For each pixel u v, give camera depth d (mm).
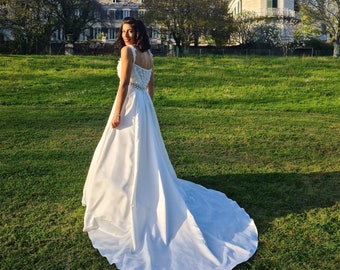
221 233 3881
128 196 3783
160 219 3721
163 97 11820
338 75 15680
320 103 11422
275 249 3691
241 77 15117
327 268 3416
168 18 33844
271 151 6805
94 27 59094
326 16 30812
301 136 7777
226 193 4941
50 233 3916
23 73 14930
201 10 34156
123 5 61875
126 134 3859
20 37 30500
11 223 4117
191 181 5348
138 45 3961
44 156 6285
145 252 3484
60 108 10148
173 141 7320
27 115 9148
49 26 32562
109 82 13688
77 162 6031
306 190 5086
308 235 3941
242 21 38062
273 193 4969
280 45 36719
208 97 11945
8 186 5066
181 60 19250
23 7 30609
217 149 6871
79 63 17578
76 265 3402
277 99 11898
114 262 3404
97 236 3783
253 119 9281
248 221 4148
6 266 3383
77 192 4902
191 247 3586
